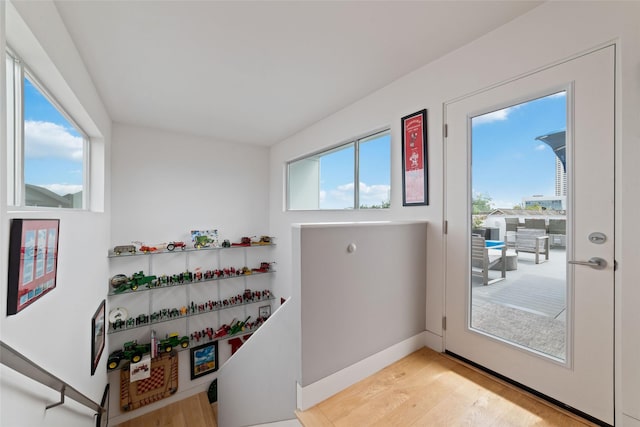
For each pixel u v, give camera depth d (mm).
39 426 1188
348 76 2281
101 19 1576
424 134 2086
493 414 1373
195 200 4020
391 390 1562
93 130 2496
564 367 1411
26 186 1375
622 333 1225
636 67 1189
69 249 1716
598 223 1310
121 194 3455
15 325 1055
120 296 3396
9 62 1263
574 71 1375
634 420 1190
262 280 4566
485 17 1590
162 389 3545
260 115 3193
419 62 2070
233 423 2562
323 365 1512
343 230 1594
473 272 1836
